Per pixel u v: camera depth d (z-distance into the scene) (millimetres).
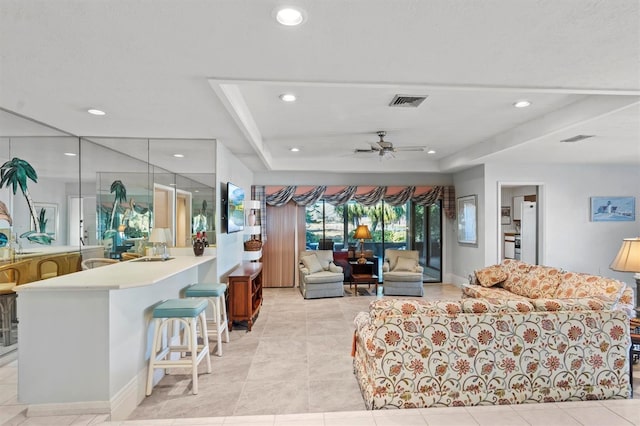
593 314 2582
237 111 3170
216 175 4496
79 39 1950
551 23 1808
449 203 7535
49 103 3053
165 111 3289
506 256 7750
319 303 6039
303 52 2111
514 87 2674
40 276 3955
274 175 7523
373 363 2537
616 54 2154
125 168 4402
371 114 3908
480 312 2549
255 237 7219
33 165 3963
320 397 2801
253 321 4945
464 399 2494
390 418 2311
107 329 2393
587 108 3443
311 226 7695
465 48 2074
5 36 1911
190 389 2934
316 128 4520
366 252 7391
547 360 2535
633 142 4516
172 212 4480
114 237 4363
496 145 5055
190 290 3664
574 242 6469
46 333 2377
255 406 2672
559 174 6410
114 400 2426
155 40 1964
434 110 3775
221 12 1689
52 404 2357
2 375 2982
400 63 2266
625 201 6551
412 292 6430
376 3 1622
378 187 7488
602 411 2385
